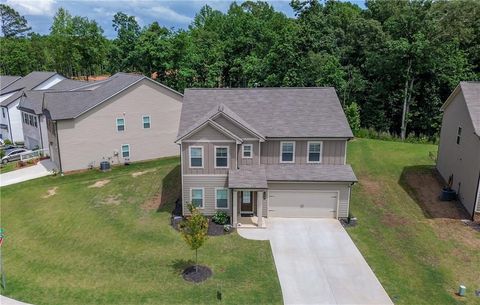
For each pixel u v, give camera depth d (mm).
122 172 33812
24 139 45875
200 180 23953
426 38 45000
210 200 24297
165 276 18031
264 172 23906
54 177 32906
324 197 24266
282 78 45719
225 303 16062
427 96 48531
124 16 60281
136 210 25781
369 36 49969
